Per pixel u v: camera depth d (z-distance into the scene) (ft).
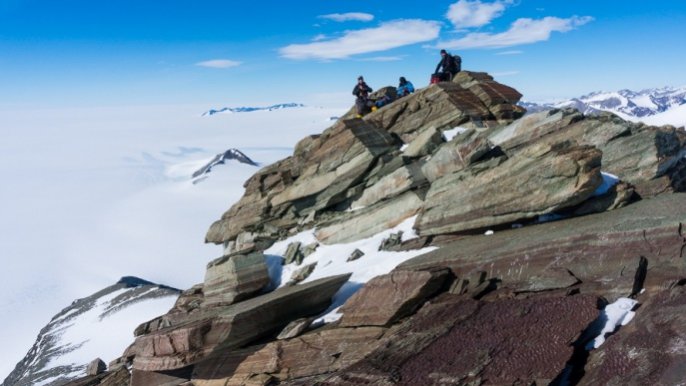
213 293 95.35
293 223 115.75
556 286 59.26
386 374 49.42
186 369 76.74
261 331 74.95
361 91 132.16
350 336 66.74
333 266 94.43
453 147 88.84
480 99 118.52
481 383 44.88
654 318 47.09
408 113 118.52
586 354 47.98
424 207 87.51
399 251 87.20
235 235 125.49
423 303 65.82
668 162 75.82
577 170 69.56
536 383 43.39
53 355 263.08
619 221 61.98
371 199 103.71
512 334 50.93
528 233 70.18
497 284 64.44
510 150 91.86
